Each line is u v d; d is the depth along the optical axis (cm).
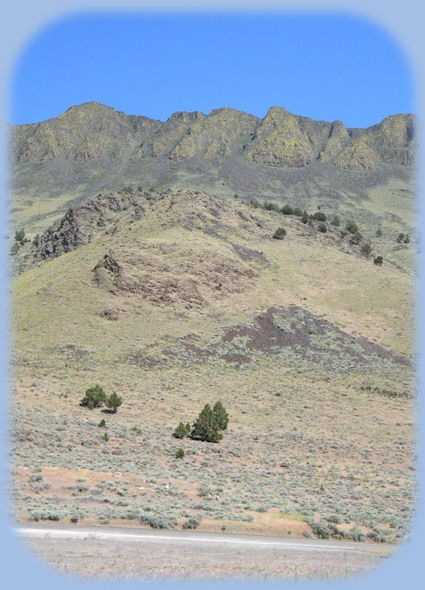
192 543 2347
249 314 8994
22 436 4012
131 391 6338
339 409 6569
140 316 8300
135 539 2314
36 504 2680
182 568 1988
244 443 5138
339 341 8781
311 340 8675
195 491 3456
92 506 2839
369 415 6450
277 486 3822
